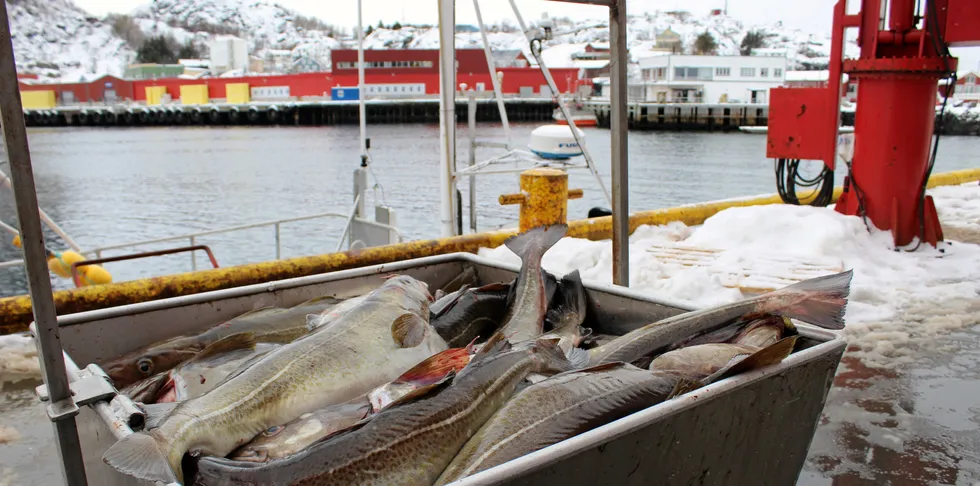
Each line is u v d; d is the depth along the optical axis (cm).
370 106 9250
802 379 266
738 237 798
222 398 245
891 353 514
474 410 235
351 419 254
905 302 626
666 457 226
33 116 10519
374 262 653
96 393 225
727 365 265
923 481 349
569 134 1027
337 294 407
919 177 796
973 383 464
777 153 916
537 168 826
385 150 5128
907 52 806
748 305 327
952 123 5631
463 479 177
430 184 3186
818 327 307
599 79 9312
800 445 280
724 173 3522
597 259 696
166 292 544
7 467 361
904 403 435
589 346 353
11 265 570
